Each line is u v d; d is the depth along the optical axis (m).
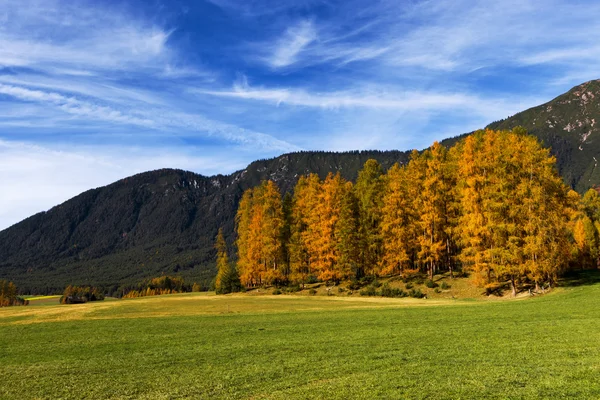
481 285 40.16
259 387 14.22
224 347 21.28
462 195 44.62
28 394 15.09
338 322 27.50
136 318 34.94
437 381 13.39
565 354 15.59
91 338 26.00
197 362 18.45
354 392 12.88
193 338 24.34
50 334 28.20
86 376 17.11
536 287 38.00
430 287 47.19
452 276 49.34
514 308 28.69
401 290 47.88
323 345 20.31
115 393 14.65
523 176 39.34
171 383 15.41
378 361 16.55
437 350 17.75
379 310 33.16
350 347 19.50
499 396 11.61
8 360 20.92
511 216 38.59
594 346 16.45
